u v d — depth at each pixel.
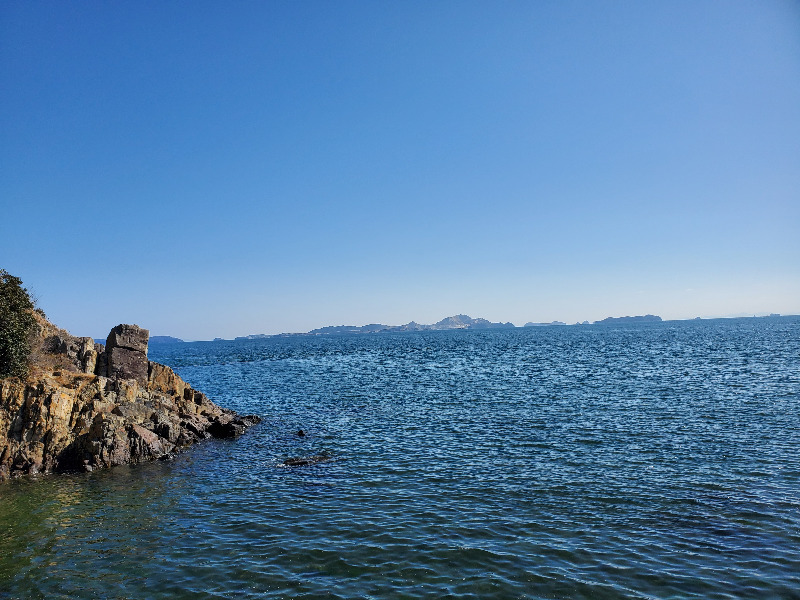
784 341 116.25
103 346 46.38
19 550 19.12
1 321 31.95
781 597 14.48
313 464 29.75
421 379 70.38
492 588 15.45
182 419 39.38
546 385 58.00
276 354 158.62
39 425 30.11
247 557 18.02
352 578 16.30
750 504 21.12
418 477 26.53
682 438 31.89
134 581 16.56
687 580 15.55
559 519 20.45
